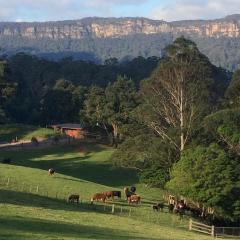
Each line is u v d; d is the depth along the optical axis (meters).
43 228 32.47
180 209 59.62
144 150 73.06
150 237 35.19
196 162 59.72
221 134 64.38
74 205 53.59
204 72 75.56
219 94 82.00
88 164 104.12
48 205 49.28
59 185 64.81
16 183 62.16
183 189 60.28
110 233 34.56
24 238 27.28
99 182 89.50
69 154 114.94
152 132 75.88
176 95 73.19
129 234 35.47
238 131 63.28
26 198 51.06
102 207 55.38
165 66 74.38
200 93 72.56
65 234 30.91
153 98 74.31
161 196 76.94
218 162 58.53
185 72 73.56
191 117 70.88
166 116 74.06
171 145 71.62
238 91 74.75
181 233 43.03
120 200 62.62
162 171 71.56
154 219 53.16
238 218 58.06
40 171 73.19
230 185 57.84
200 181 58.66
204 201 58.50
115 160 76.25
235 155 63.66
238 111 65.06
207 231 49.53
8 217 35.38
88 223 39.34
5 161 91.44
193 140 68.56
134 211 55.69
